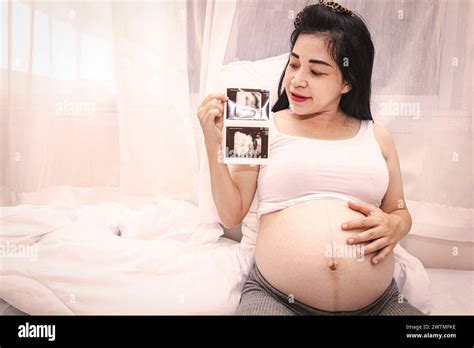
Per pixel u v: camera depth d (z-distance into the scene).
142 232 1.08
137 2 1.10
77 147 1.21
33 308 0.87
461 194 1.09
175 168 1.17
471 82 1.07
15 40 1.16
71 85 1.18
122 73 1.13
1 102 1.21
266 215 0.95
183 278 0.92
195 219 1.11
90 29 1.15
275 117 1.02
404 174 1.11
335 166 0.93
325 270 0.84
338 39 0.91
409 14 1.06
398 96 1.09
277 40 1.10
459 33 1.06
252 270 0.97
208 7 1.06
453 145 1.09
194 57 1.14
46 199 1.22
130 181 1.19
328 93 0.95
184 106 1.14
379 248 0.87
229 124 0.92
